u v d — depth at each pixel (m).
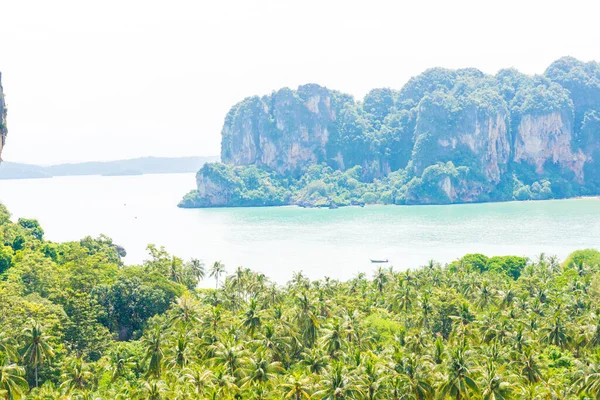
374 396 76.00
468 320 116.69
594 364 82.12
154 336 96.31
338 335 97.19
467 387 77.38
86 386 95.94
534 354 92.00
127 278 147.25
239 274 157.50
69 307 122.50
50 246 194.50
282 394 80.38
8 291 118.12
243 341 96.50
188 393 77.38
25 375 99.88
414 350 99.88
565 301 130.50
